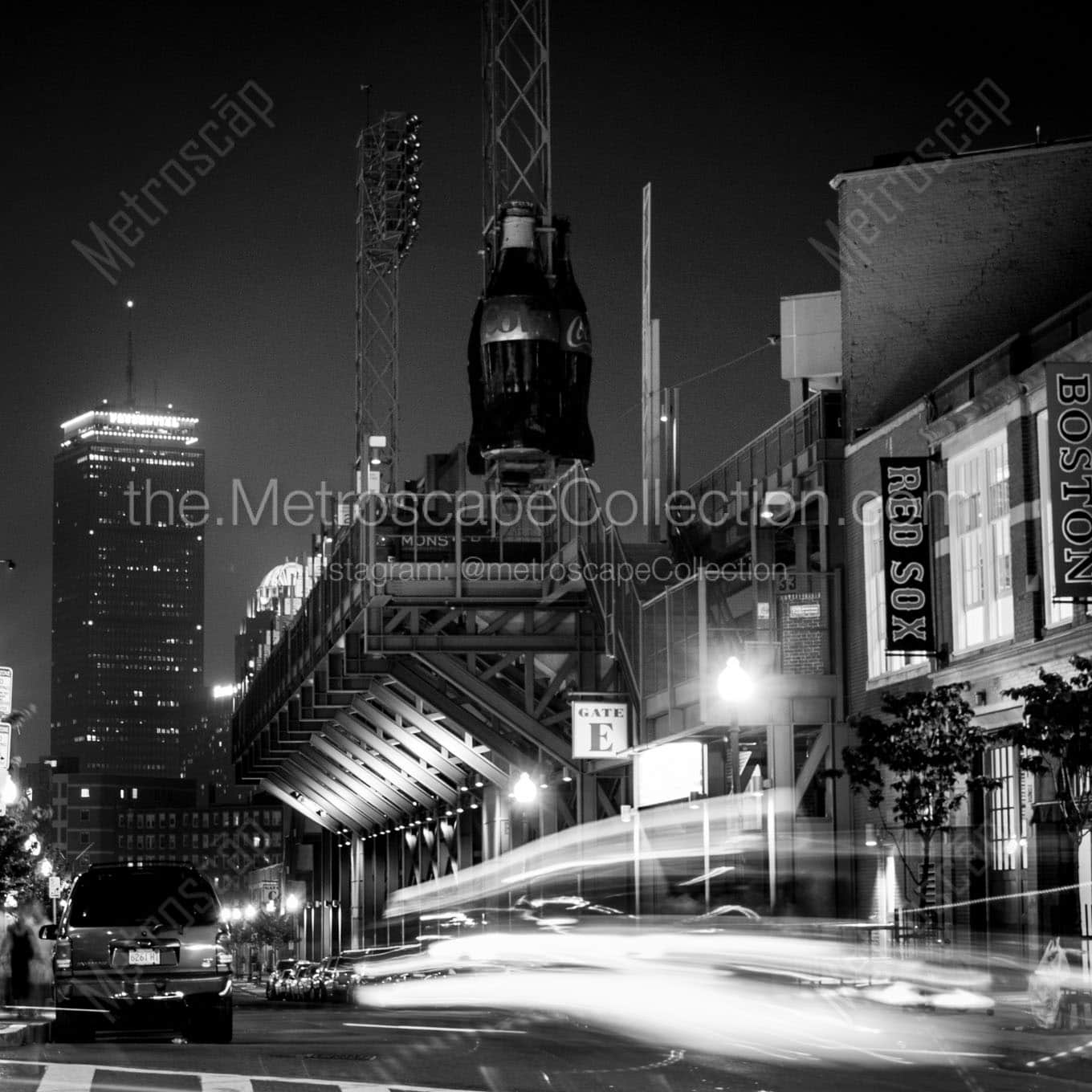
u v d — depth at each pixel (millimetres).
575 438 57531
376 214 78750
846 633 43625
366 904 99812
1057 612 33438
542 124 59906
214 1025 23047
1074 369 31375
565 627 58875
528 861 62062
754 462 49594
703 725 43531
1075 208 44094
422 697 61312
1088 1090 16781
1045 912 33406
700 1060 19688
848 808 42844
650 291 58562
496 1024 27781
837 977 33469
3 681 45312
